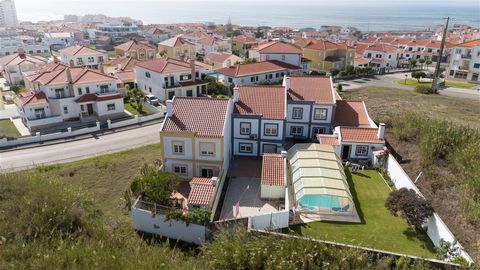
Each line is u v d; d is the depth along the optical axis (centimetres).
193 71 6644
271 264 1972
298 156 3481
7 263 1630
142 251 1953
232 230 2394
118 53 10531
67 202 2309
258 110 3931
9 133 4953
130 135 4869
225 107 3659
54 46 13288
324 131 4322
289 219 2792
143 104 6200
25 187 2509
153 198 2777
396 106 5294
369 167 3669
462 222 2519
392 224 2756
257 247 2102
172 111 3562
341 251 2067
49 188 2556
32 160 4031
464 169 2998
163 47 10475
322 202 2875
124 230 2720
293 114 4297
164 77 6303
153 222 2695
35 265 1625
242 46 12219
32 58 8194
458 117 4734
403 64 10900
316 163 3322
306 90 4394
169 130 3378
